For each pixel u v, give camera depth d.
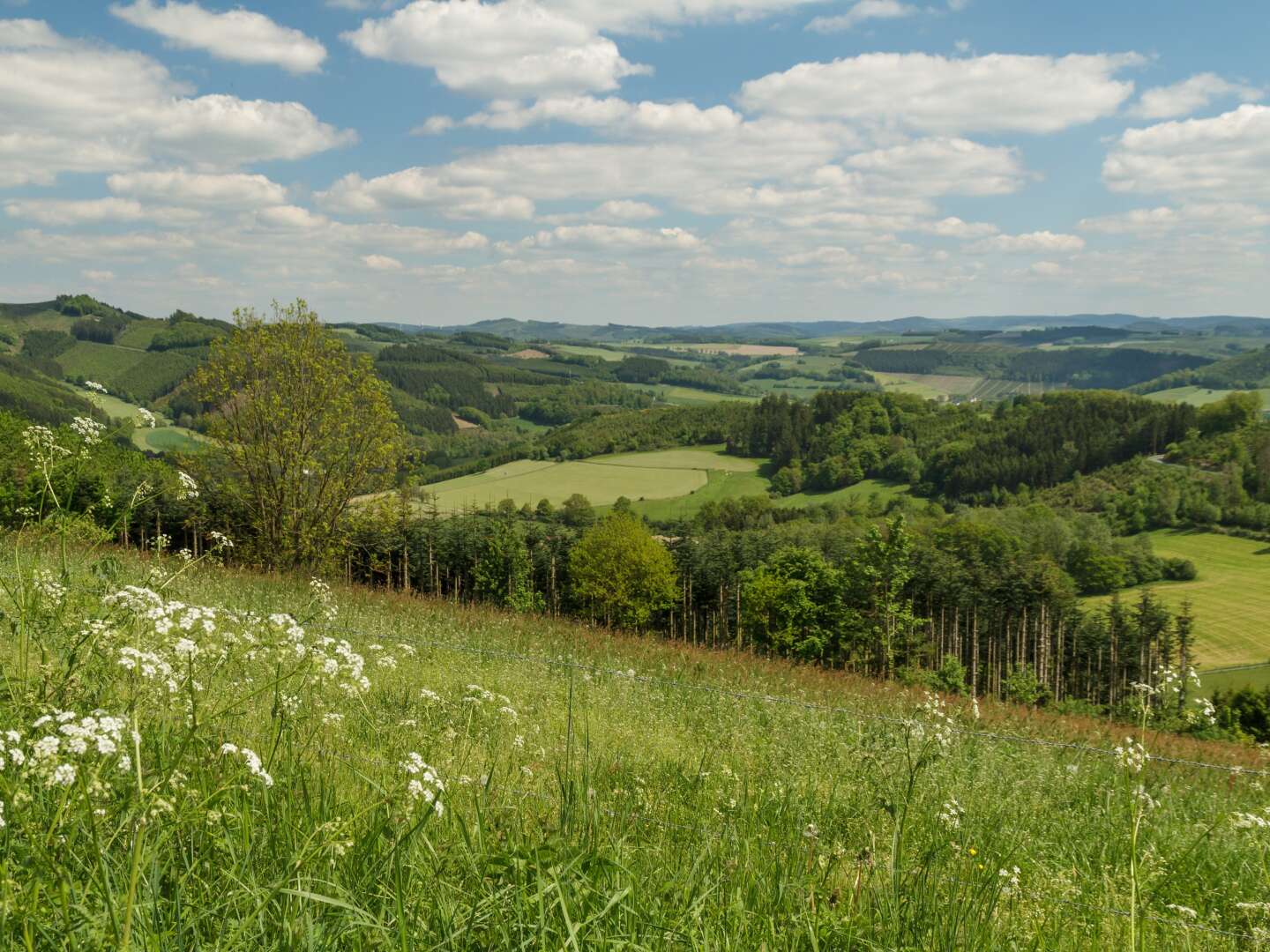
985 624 78.50
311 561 30.00
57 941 2.25
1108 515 160.50
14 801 2.43
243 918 2.63
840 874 4.55
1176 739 16.03
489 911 2.84
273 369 29.81
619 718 10.30
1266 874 6.13
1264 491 161.25
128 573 4.15
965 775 9.16
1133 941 3.40
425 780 3.34
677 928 3.10
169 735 3.32
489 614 20.66
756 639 72.12
